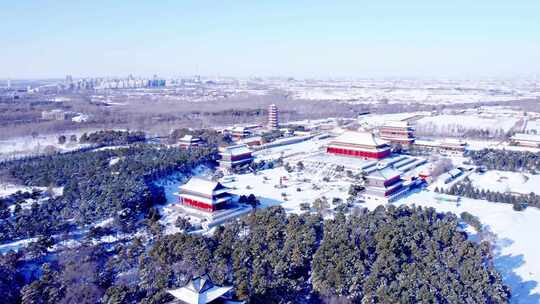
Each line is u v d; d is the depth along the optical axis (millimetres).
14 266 87562
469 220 119125
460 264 86875
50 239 98062
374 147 187000
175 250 88938
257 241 94312
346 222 105688
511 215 129625
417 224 102688
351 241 92375
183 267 83125
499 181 171000
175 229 114125
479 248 93625
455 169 181875
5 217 111062
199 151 185125
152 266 85188
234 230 102875
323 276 82438
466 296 77375
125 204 119125
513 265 98875
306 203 131375
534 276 93750
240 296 74250
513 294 86812
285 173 178250
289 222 104312
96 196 123312
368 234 99812
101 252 94875
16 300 80312
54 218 112125
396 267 84125
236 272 81125
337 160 186250
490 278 82625
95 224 113312
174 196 144500
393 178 149625
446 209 135000
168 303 68875
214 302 67500
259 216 107000
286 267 85250
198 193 127625
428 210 115938
